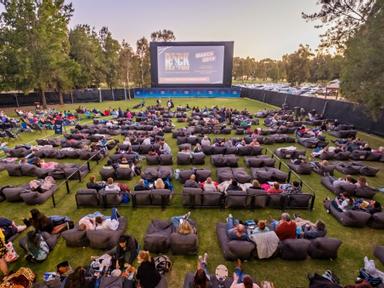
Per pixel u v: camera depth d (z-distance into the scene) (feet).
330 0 58.08
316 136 52.24
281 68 348.38
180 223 21.08
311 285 15.47
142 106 104.94
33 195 27.50
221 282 15.84
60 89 114.52
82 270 14.64
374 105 45.16
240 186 29.53
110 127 59.93
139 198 26.99
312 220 25.62
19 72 95.55
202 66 133.90
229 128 59.98
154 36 209.36
